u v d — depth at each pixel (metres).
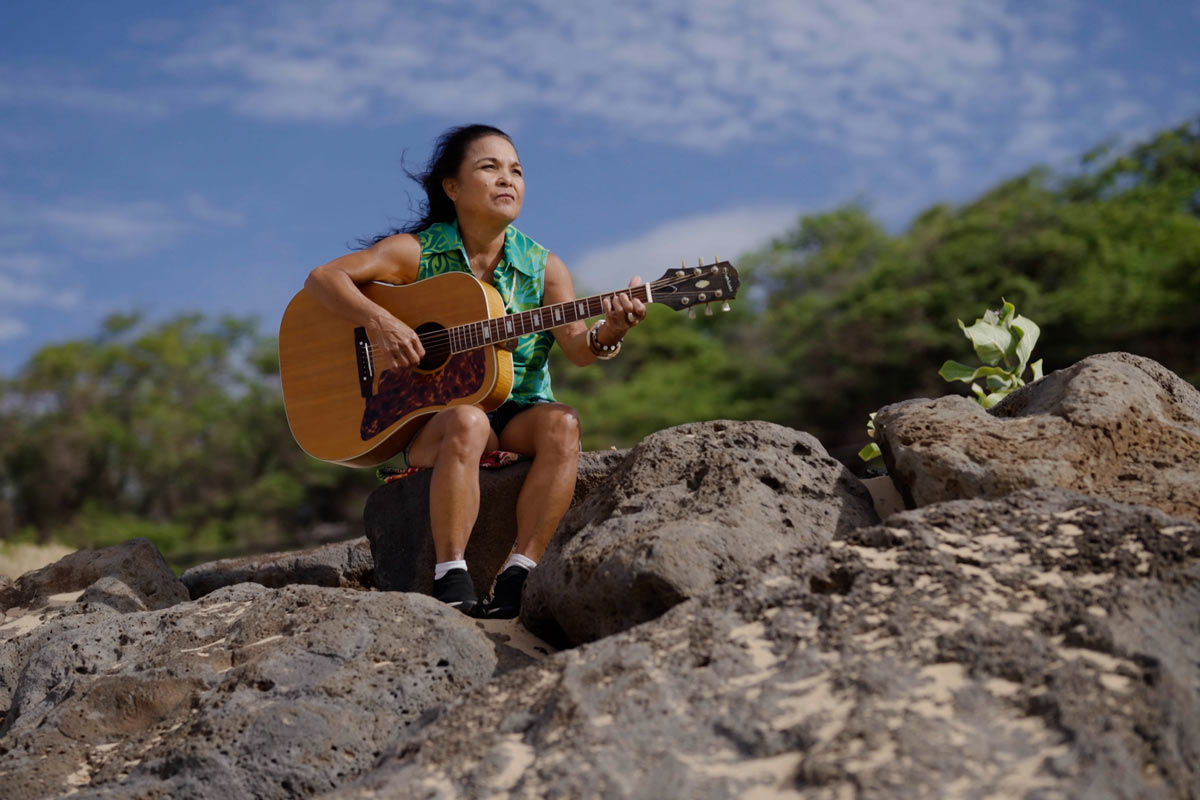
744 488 3.02
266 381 35.91
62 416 35.16
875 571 2.35
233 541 31.64
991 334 4.09
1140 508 2.43
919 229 28.66
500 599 3.40
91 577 4.38
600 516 3.20
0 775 2.60
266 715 2.54
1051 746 1.83
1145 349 23.73
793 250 31.27
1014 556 2.35
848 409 26.34
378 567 3.91
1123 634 2.04
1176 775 1.79
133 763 2.58
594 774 1.96
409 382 3.84
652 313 30.50
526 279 4.01
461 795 2.03
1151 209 26.27
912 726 1.89
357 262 3.87
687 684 2.15
